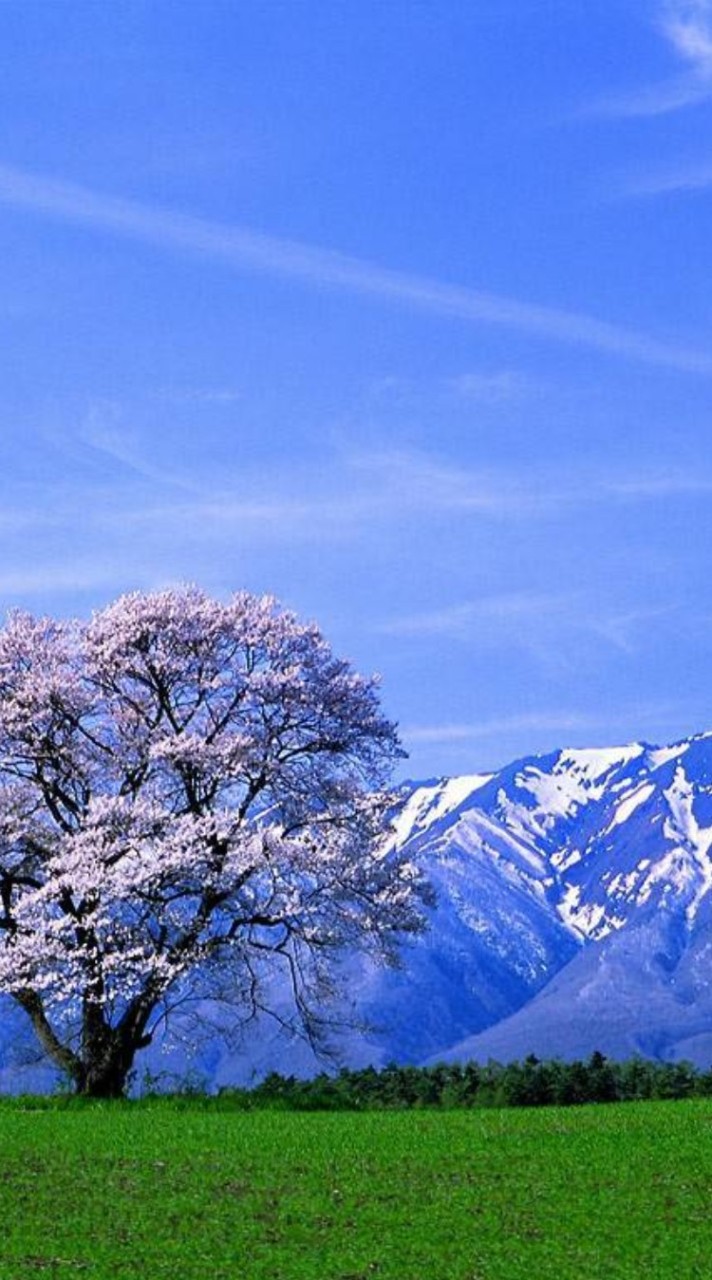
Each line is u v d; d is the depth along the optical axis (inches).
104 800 1980.8
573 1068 1974.7
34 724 2047.2
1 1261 1054.4
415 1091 1971.0
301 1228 1145.4
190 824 1953.7
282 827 2033.7
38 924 1953.7
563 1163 1336.1
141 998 1973.4
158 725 2092.8
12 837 2055.9
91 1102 1879.9
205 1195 1245.7
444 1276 1026.7
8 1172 1333.7
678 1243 1090.7
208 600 2130.9
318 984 2097.7
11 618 2127.2
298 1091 2016.5
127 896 1915.6
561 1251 1077.1
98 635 2097.7
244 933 2038.6
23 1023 2119.8
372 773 2145.7
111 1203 1219.9
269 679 2055.9
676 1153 1358.3
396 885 2063.2
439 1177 1299.2
